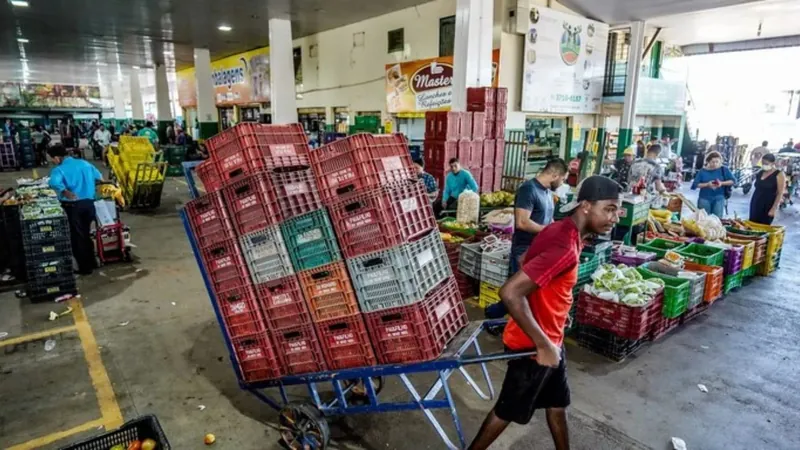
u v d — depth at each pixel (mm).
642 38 10719
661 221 6398
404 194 2654
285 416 2906
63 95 35812
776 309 5109
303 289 2756
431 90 10539
